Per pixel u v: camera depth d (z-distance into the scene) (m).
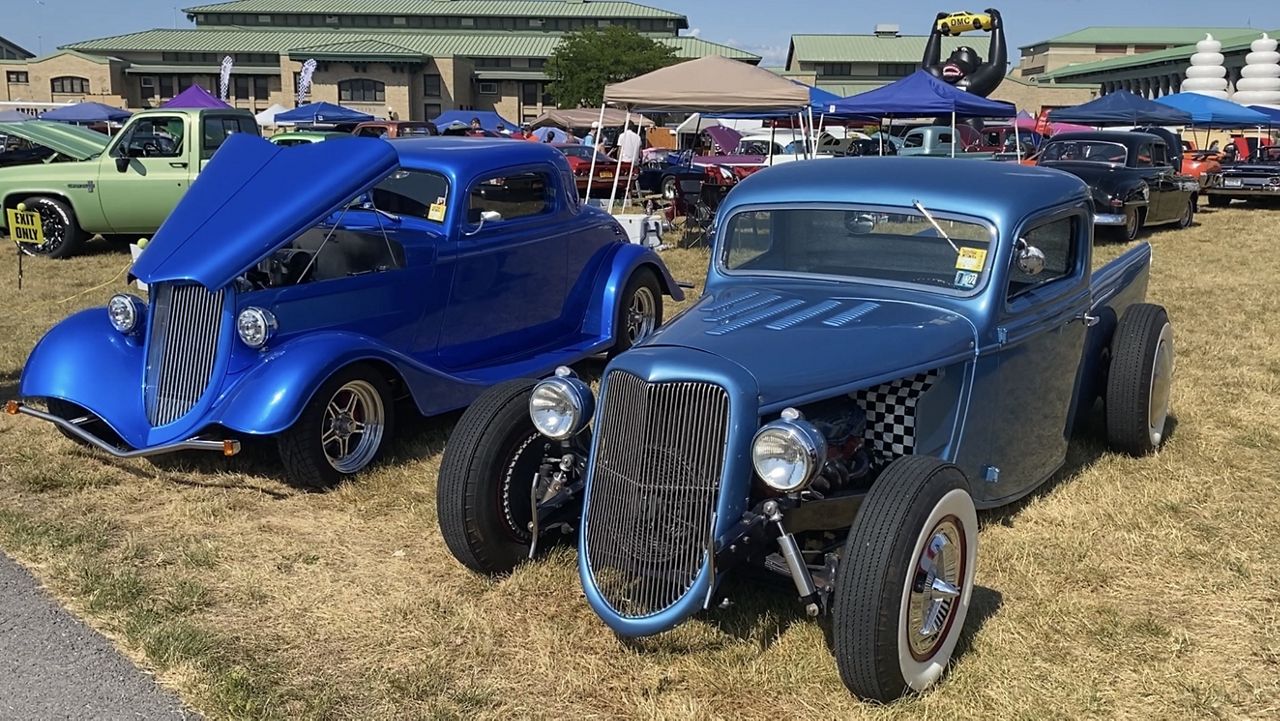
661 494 3.10
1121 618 3.61
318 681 3.24
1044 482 4.76
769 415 3.15
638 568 3.15
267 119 33.19
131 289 9.91
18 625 3.59
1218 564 4.03
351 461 5.00
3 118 29.70
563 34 65.31
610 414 3.24
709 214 13.93
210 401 4.66
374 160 5.27
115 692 3.19
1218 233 15.98
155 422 4.77
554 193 6.57
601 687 3.21
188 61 66.81
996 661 3.32
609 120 28.28
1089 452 5.28
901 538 2.88
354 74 61.44
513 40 68.50
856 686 3.00
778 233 4.23
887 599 2.87
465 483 3.71
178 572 4.00
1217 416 5.96
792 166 4.51
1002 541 4.21
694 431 3.05
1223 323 8.69
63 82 61.84
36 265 11.53
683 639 3.45
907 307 3.82
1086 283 4.53
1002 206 3.84
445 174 5.80
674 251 13.16
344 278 5.20
